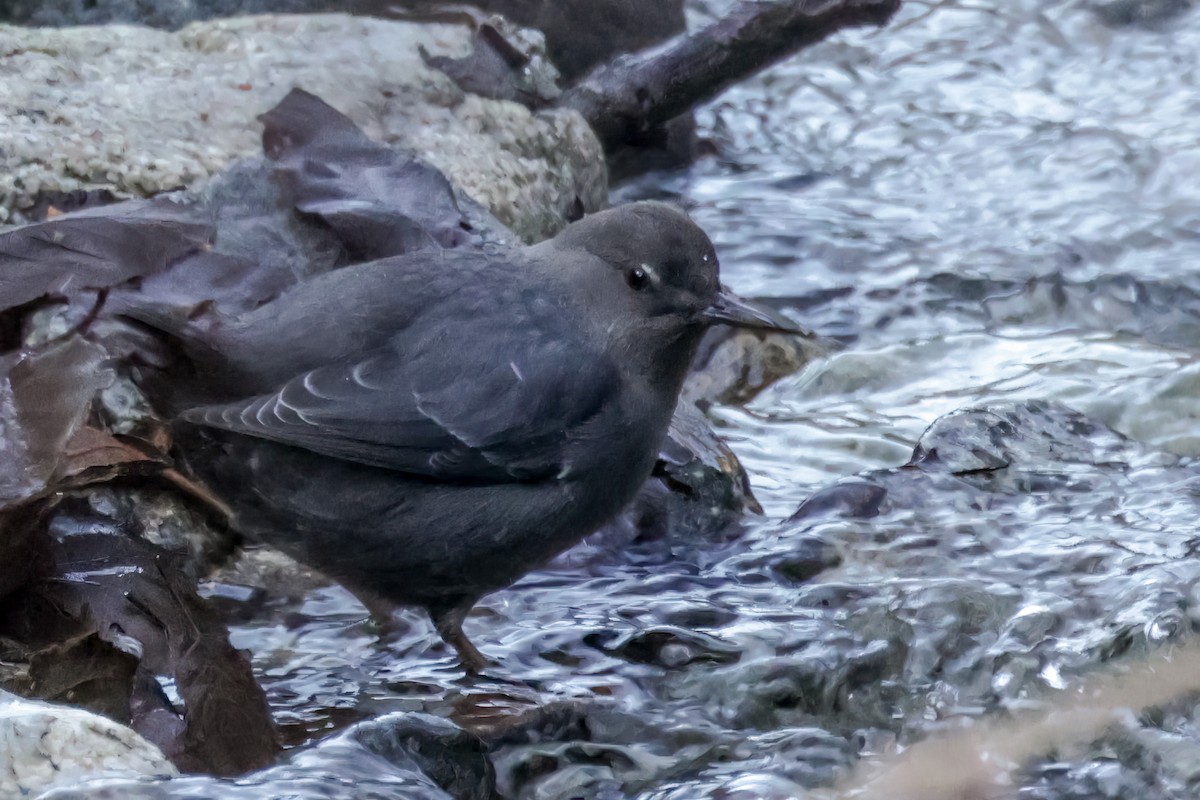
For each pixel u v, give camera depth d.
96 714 6.81
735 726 8.07
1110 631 8.25
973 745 7.77
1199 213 14.84
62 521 8.19
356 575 8.66
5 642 7.88
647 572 9.57
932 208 15.20
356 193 9.62
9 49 11.18
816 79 17.69
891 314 13.33
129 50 11.60
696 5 18.16
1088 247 14.26
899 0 15.25
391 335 8.30
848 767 7.60
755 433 11.57
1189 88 17.31
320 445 8.04
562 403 8.43
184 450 8.26
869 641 8.51
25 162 10.15
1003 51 18.23
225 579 9.25
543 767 7.72
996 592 8.76
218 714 7.41
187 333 7.95
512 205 12.29
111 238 8.23
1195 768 7.43
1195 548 9.20
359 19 12.79
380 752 7.07
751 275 13.88
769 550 9.49
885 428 11.53
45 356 8.12
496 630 8.95
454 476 8.34
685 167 16.05
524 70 13.23
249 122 11.30
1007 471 10.23
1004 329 13.20
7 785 6.16
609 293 8.63
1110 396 11.70
